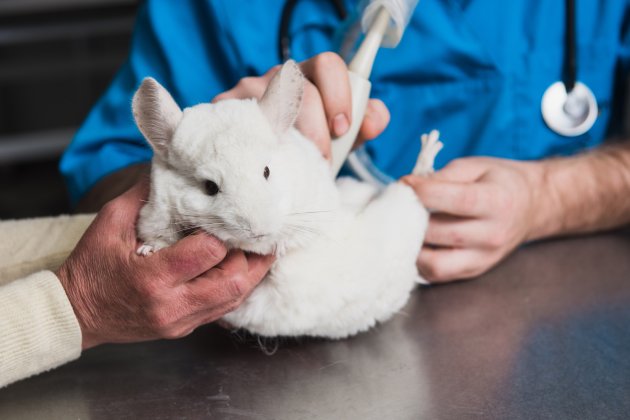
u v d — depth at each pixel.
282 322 0.95
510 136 1.60
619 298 1.14
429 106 1.61
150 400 0.89
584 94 1.53
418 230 1.03
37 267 1.07
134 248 0.88
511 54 1.58
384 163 1.63
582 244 1.40
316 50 1.61
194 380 0.94
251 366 0.97
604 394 0.87
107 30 2.71
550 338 1.02
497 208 1.19
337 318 0.98
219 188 0.83
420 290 1.21
